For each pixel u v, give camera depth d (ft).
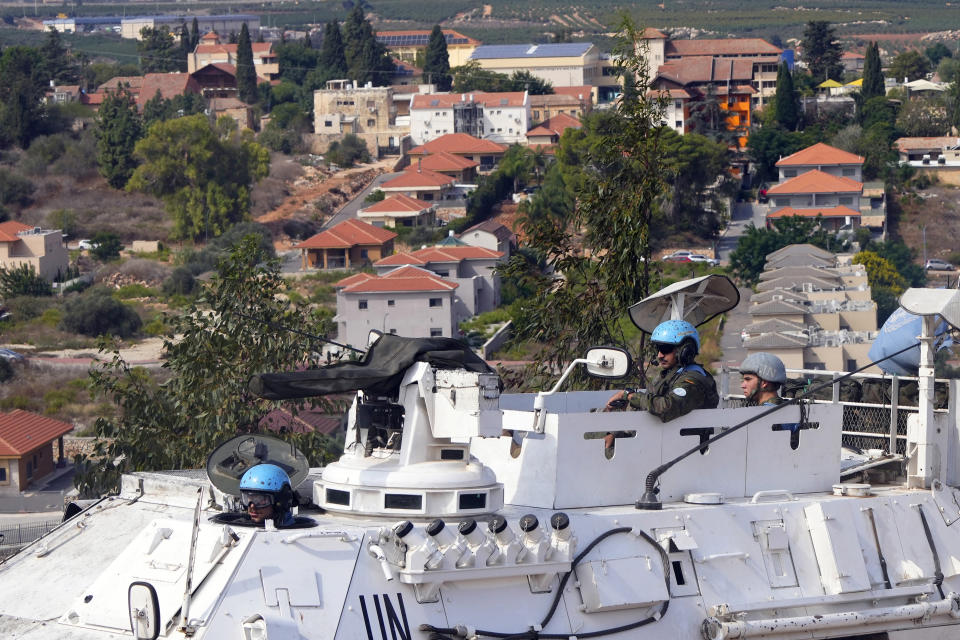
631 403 73.46
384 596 58.90
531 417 70.18
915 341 89.25
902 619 73.10
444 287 620.49
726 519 70.49
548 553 62.34
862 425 92.84
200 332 129.18
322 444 128.36
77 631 59.16
